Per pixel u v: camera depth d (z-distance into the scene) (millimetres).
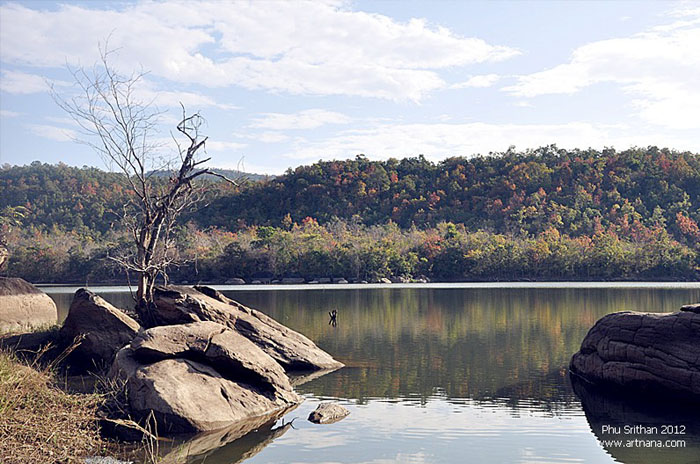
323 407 12234
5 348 15469
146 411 11055
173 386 11516
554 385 14773
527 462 9297
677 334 12906
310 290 66000
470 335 24250
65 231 117062
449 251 97188
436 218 140375
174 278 86438
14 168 158250
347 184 151875
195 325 13523
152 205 20625
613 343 14180
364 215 144125
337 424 11453
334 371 16844
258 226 127812
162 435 10750
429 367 17266
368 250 93625
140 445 10141
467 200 144500
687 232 119062
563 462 9305
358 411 12422
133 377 11695
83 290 17031
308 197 146500
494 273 96625
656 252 94375
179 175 20578
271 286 78062
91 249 89062
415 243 107250
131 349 12641
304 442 10328
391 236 114188
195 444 10242
